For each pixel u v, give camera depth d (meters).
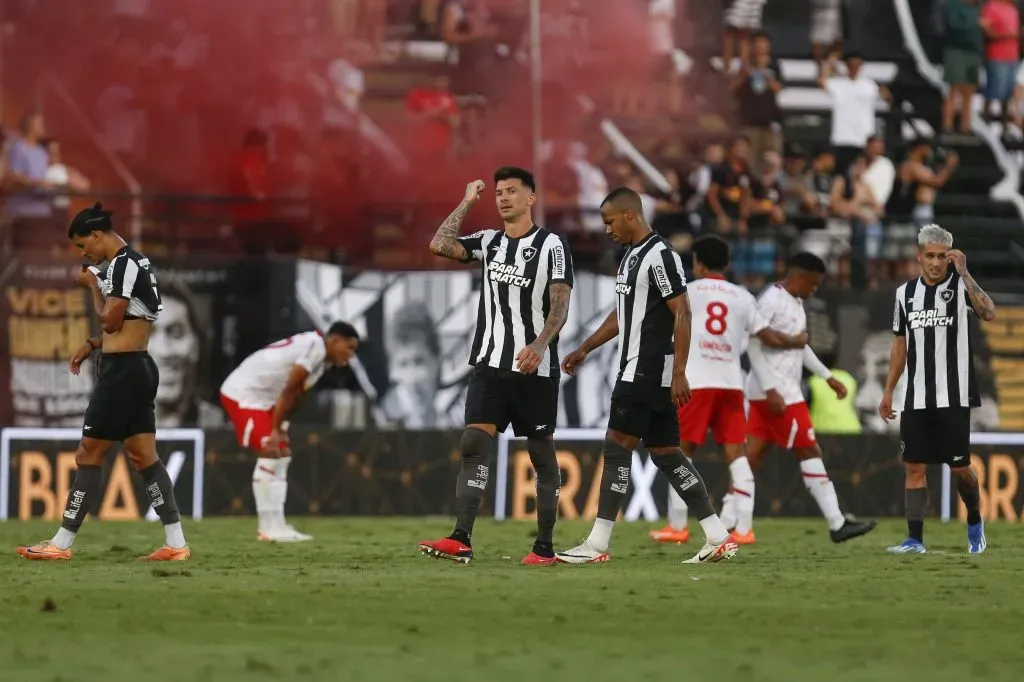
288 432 50.97
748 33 69.00
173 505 30.33
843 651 17.80
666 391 28.44
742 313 36.53
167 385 54.22
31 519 49.66
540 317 28.34
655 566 28.56
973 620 20.59
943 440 33.31
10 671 15.98
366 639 18.48
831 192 64.50
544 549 28.94
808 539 38.97
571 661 16.86
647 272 27.88
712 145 63.34
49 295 53.69
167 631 19.12
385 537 39.06
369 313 55.50
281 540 37.59
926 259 33.25
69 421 53.62
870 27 74.25
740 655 17.42
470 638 18.61
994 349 58.00
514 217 28.39
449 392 55.56
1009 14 71.31
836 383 38.41
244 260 54.88
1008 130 71.50
